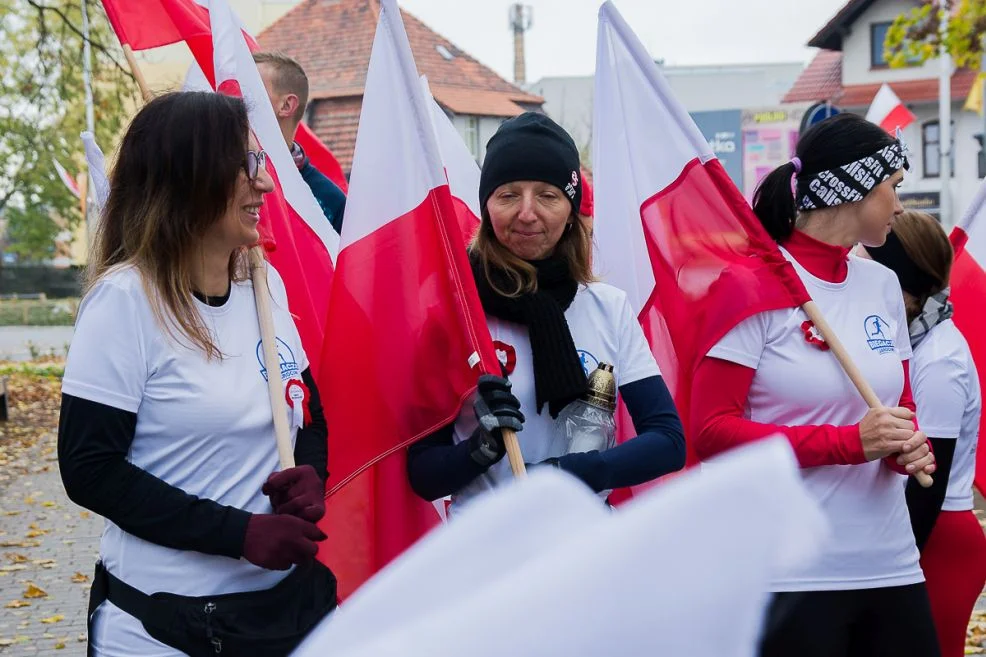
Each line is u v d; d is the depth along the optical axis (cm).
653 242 331
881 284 322
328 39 3020
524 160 270
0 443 1345
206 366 229
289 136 469
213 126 227
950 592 367
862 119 314
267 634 226
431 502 298
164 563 224
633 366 281
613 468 257
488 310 279
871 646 298
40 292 4984
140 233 227
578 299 281
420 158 293
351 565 298
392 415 284
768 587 87
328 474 262
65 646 586
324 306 346
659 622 81
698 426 300
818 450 281
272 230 321
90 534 853
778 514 85
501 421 248
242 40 342
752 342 297
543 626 78
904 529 303
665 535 83
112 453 218
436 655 76
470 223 427
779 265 302
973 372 368
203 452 228
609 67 350
